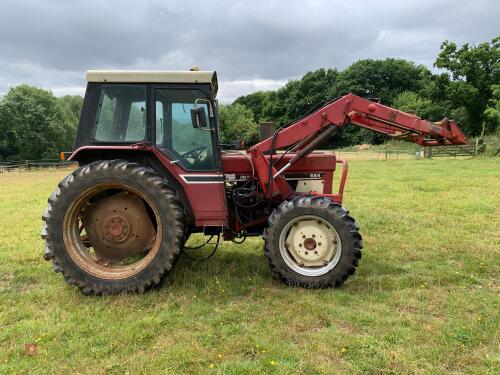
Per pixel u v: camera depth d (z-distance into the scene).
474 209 8.35
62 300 4.02
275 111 63.97
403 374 2.75
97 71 4.30
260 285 4.37
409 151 34.53
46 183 17.62
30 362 2.94
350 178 14.68
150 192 4.12
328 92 58.38
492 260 5.13
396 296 4.00
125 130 4.36
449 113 40.19
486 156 26.00
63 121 49.59
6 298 4.14
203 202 4.41
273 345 3.09
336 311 3.67
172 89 4.34
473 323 3.39
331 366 2.82
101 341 3.20
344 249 4.21
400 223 7.19
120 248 4.41
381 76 58.59
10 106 44.59
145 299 4.00
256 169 4.74
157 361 2.91
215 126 4.39
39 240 6.59
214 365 2.88
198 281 4.47
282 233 4.34
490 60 37.12
